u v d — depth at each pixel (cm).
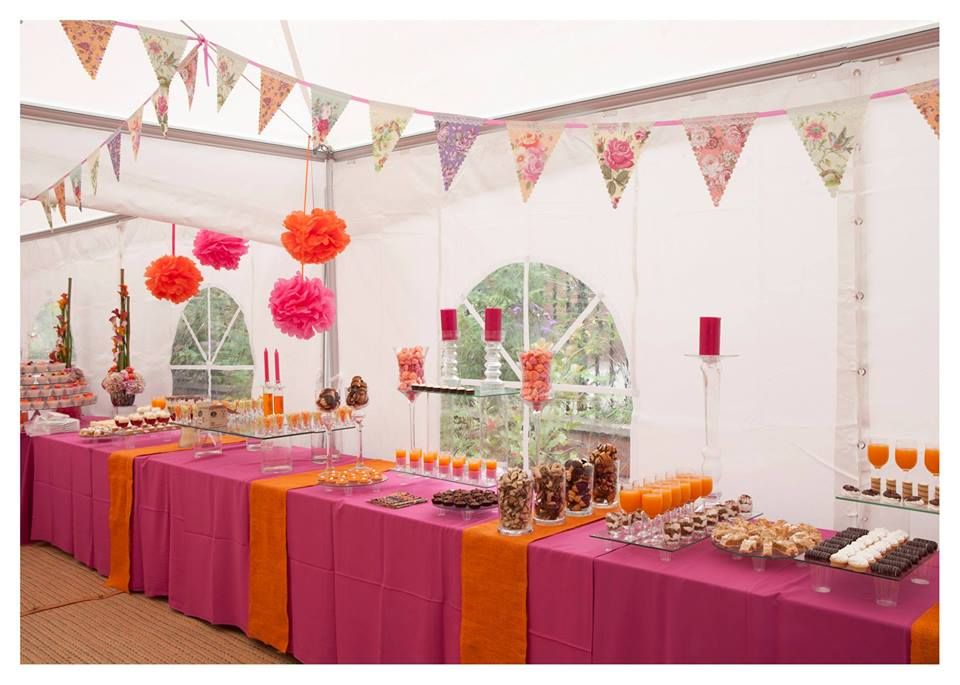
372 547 277
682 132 279
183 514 360
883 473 240
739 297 267
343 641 287
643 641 211
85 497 434
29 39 307
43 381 505
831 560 192
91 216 588
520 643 235
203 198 368
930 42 228
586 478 267
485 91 325
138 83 339
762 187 262
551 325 323
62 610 373
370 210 389
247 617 327
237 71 236
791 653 188
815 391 252
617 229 298
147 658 316
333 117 253
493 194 338
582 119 305
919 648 170
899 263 236
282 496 310
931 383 231
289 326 317
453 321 319
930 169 230
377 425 393
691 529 226
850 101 212
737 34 263
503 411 334
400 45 326
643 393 292
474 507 261
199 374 520
